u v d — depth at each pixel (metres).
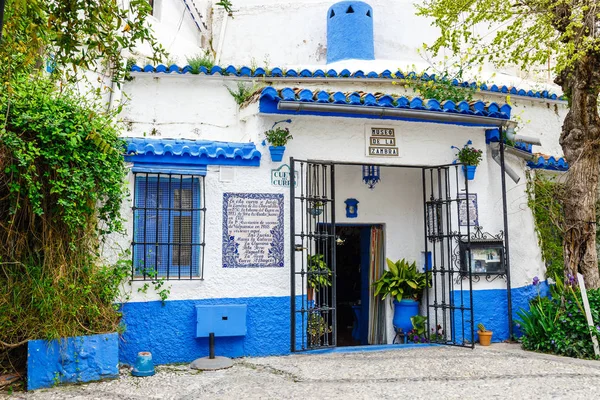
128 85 8.74
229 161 7.87
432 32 12.26
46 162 6.27
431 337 8.95
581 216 8.86
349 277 11.49
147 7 5.51
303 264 8.00
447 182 8.87
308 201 8.45
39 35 5.44
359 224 9.70
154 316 7.37
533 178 10.25
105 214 6.99
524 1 8.98
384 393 5.91
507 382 6.36
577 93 8.89
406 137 8.77
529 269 9.53
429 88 9.32
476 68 11.87
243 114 8.55
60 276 6.39
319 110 7.93
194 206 7.79
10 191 6.03
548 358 7.69
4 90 5.88
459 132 9.09
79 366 6.41
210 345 7.41
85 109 6.74
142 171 7.47
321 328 8.40
